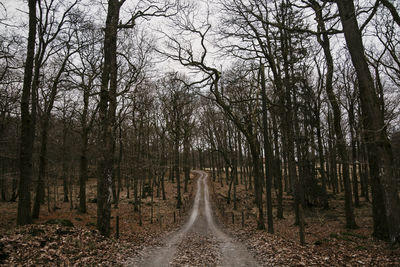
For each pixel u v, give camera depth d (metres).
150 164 24.05
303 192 21.08
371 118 6.84
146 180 45.81
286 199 28.73
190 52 14.27
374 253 8.31
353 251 8.77
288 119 16.33
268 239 10.66
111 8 12.44
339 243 10.50
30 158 12.10
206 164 84.00
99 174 12.72
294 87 17.72
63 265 6.67
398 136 14.27
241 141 38.22
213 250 10.09
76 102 21.03
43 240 8.17
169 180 48.56
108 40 12.44
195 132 41.78
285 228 15.59
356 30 6.90
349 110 19.33
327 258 7.46
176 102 28.94
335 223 16.28
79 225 14.77
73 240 8.88
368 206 22.02
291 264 7.06
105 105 12.41
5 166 22.75
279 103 17.48
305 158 22.53
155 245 11.22
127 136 29.31
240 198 32.44
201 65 14.37
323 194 21.89
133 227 16.19
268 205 12.77
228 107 14.64
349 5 6.93
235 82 17.03
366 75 6.81
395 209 6.56
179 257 9.03
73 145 29.50
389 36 13.21
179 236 14.09
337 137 14.84
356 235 12.02
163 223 19.17
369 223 15.52
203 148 55.12
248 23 14.34
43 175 17.55
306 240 11.78
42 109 22.03
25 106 11.91
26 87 11.95
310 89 18.38
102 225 10.98
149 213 23.12
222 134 36.62
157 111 30.77
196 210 26.91
